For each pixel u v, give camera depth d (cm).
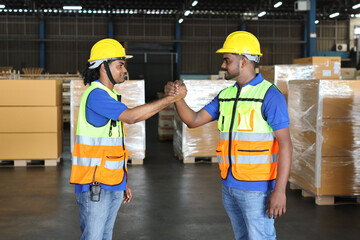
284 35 2561
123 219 422
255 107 213
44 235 377
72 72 2388
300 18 2542
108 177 215
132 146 723
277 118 206
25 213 445
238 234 237
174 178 620
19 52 2331
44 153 708
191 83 711
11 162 746
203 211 451
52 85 702
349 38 2611
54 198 506
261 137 213
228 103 224
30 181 598
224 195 233
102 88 216
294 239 365
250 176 212
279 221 414
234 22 2517
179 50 2478
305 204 472
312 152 471
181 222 413
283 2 2261
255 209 214
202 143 737
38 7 2264
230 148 219
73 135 716
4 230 390
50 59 2370
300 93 497
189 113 242
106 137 215
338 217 426
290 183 543
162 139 1066
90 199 214
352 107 454
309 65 743
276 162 218
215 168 696
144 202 488
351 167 464
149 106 205
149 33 2464
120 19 2436
